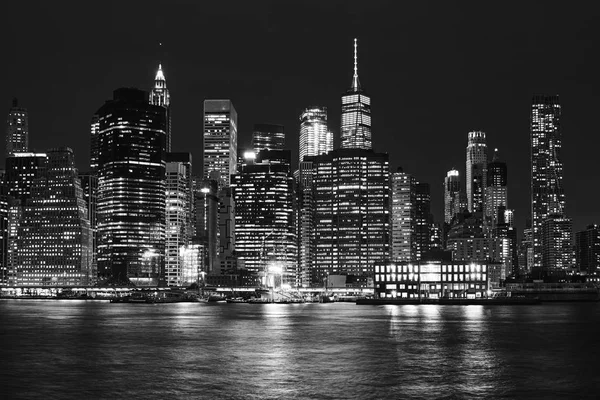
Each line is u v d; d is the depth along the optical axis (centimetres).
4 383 12775
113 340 19988
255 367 14550
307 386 12462
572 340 19912
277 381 12938
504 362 15338
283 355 16425
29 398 11538
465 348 17900
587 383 12812
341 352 17025
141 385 12550
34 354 16700
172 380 13038
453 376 13512
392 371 14062
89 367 14575
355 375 13600
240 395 11744
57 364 15025
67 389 12200
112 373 13812
